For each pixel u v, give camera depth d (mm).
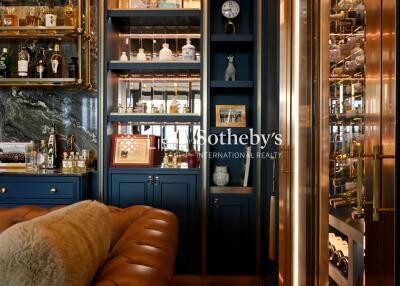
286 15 2186
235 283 3184
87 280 893
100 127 3207
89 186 3217
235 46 3438
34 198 3025
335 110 1575
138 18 3314
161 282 936
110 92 3299
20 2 3516
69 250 845
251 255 3191
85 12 3344
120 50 3580
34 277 765
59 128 3555
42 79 3250
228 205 3189
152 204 3184
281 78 2291
